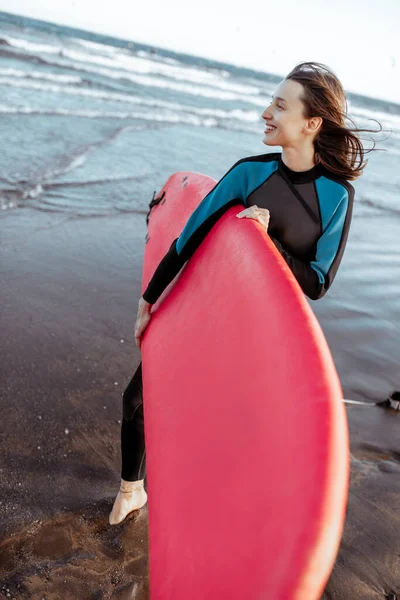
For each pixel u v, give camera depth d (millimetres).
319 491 947
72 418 3012
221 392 1433
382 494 2732
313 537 902
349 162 1806
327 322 4840
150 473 1593
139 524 2348
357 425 3299
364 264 6832
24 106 11961
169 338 1939
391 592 2195
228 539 1091
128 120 13555
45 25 62562
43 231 5672
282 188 1853
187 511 1298
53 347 3662
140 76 28047
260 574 938
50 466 2637
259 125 20156
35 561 2115
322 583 880
